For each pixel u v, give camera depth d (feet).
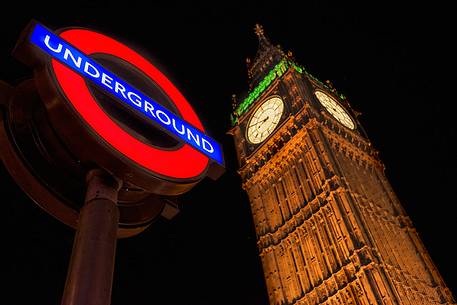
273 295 166.30
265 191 200.34
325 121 198.08
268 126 213.87
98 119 22.56
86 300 18.54
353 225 154.40
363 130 221.05
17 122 23.82
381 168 205.87
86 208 22.21
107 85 24.18
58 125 21.83
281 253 174.81
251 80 261.44
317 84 226.79
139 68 29.45
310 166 182.80
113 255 20.98
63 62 22.53
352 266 145.59
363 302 137.28
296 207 180.34
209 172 28.04
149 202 28.48
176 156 25.44
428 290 153.99
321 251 159.53
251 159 211.82
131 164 22.57
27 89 24.61
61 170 24.52
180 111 29.55
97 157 22.29
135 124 25.91
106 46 27.99
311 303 152.66
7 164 23.97
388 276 139.13
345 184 168.25
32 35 21.84
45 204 24.95
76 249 20.51
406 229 176.76
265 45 271.28
